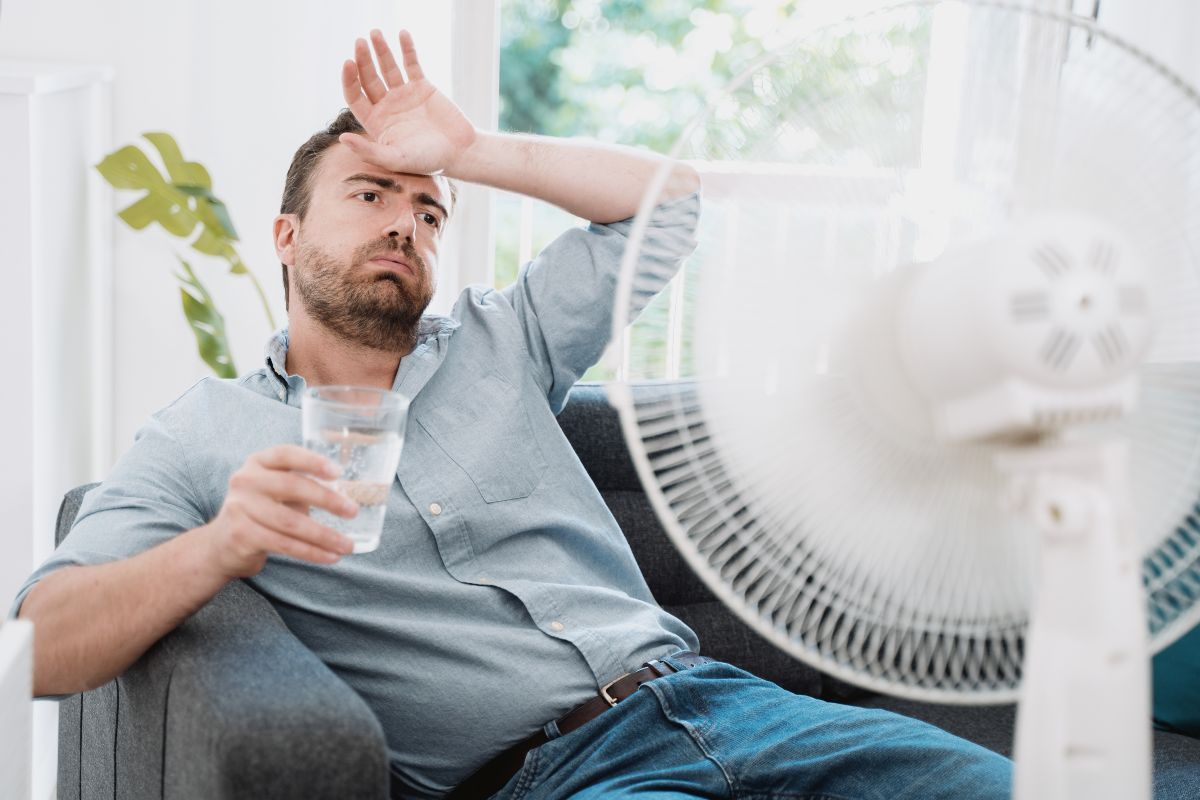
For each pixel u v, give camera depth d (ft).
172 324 7.38
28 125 5.46
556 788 4.17
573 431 5.84
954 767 3.76
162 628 3.54
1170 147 2.55
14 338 5.55
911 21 2.52
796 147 2.47
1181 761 5.08
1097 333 2.19
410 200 4.89
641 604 4.85
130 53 7.11
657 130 20.49
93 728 4.49
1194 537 2.72
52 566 3.84
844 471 2.44
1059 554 2.35
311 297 4.84
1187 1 8.91
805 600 2.49
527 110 20.42
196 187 6.35
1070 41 2.69
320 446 3.30
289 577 4.32
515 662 4.40
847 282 2.41
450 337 5.03
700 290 2.44
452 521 4.58
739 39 20.20
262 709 3.10
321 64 7.48
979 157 2.53
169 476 4.31
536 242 19.19
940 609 2.58
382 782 3.13
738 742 4.13
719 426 2.41
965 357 2.24
